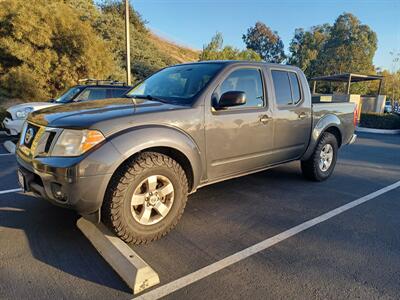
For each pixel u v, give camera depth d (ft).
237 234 10.93
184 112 10.45
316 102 17.43
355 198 14.97
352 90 124.26
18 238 10.15
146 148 9.43
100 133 8.71
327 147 17.33
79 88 29.45
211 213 12.73
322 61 166.71
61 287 7.80
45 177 8.79
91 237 9.91
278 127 13.78
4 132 30.89
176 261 9.11
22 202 13.11
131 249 9.13
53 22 48.62
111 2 118.93
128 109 9.96
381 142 35.45
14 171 18.19
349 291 7.93
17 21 45.21
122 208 9.15
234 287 7.97
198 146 10.84
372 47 162.71
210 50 93.40
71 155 8.54
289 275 8.55
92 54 52.49
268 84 13.48
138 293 7.64
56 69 49.70
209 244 10.16
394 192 16.08
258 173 18.78
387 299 7.64
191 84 11.97
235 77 12.33
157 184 10.00
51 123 9.16
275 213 12.88
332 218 12.51
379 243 10.51
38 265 8.70
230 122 11.71
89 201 8.65
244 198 14.53
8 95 45.78
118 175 9.07
